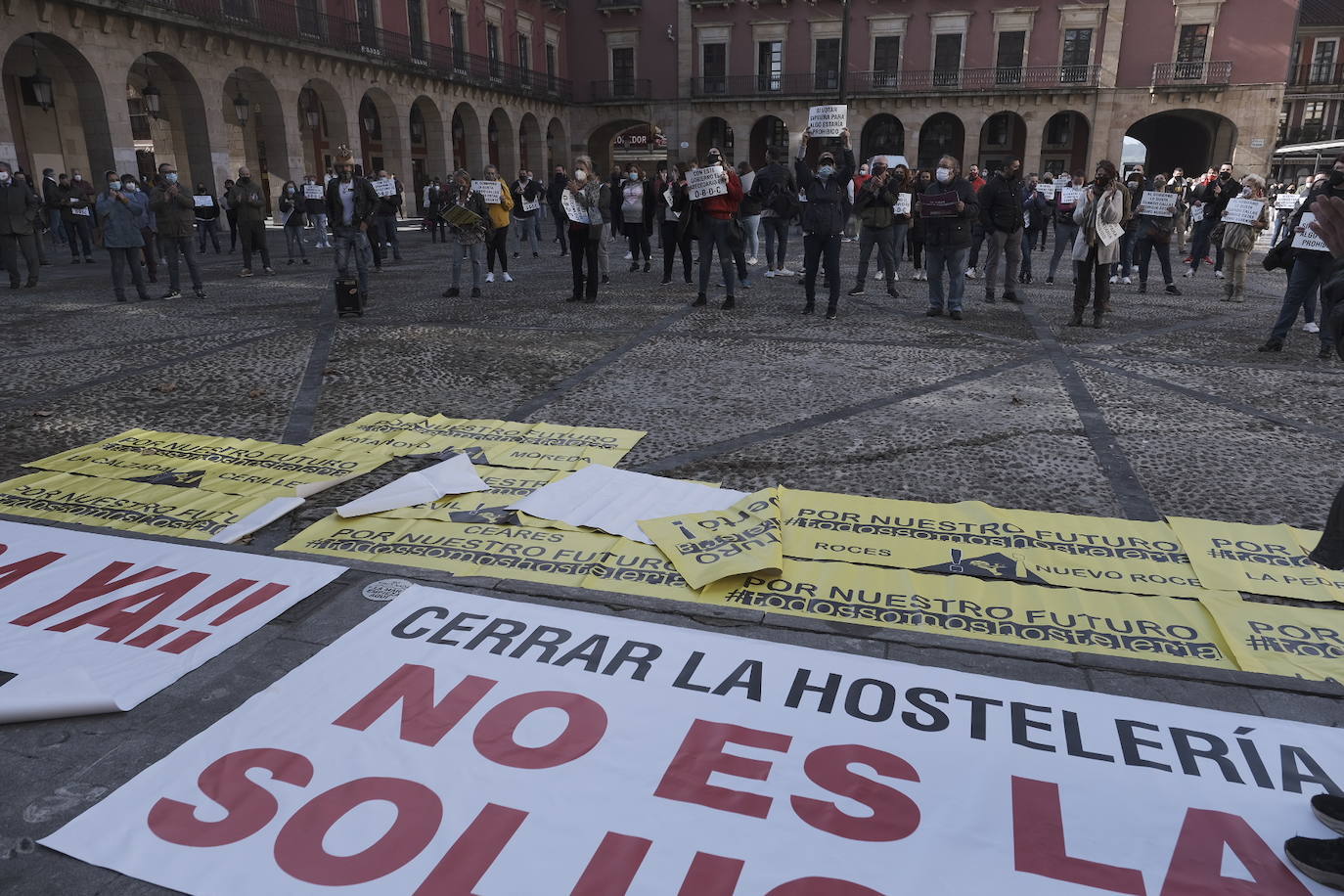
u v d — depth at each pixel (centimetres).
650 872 190
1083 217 859
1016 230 1044
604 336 818
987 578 325
